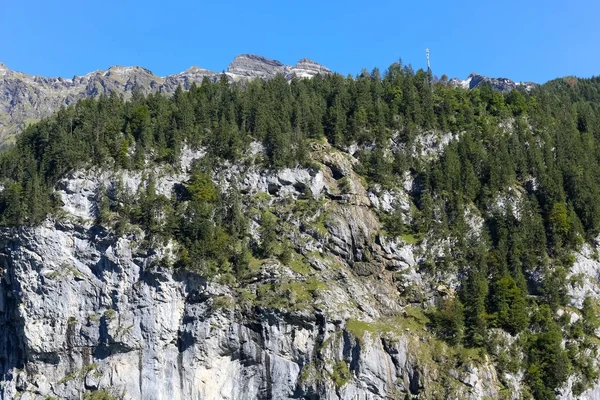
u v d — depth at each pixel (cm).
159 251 11781
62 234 12281
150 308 11638
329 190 13112
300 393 11125
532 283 12656
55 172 12850
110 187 12644
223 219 12481
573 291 12656
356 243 12556
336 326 11406
